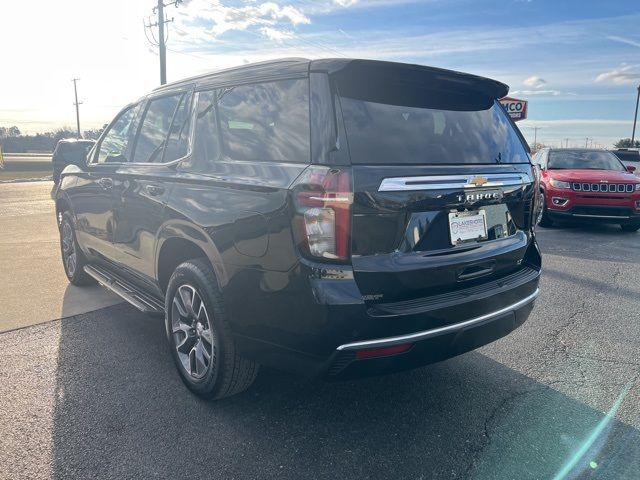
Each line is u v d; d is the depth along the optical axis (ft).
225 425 9.36
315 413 9.85
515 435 9.18
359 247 7.77
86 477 7.85
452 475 8.05
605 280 19.75
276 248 8.12
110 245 14.28
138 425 9.30
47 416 9.53
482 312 9.04
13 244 26.55
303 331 7.91
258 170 8.83
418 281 8.34
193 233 9.86
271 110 9.14
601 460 8.46
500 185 9.86
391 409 10.05
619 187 30.25
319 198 7.64
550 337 13.91
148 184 11.71
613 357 12.61
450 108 10.09
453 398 10.51
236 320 9.02
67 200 17.26
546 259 23.47
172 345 10.92
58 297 16.92
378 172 7.91
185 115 11.40
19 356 12.18
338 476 7.99
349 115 8.32
